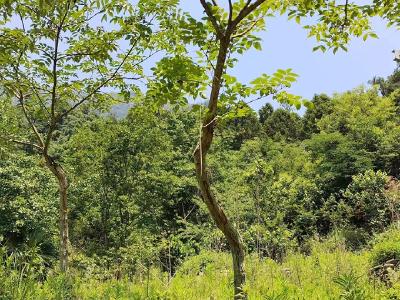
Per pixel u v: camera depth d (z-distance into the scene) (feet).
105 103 20.97
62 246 18.47
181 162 74.74
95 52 17.08
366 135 77.20
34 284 11.94
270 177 54.29
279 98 10.61
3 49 13.98
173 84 10.61
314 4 11.92
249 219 43.52
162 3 15.79
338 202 64.54
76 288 14.40
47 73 17.60
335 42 13.39
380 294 13.93
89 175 65.05
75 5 14.90
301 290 14.43
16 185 47.01
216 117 10.33
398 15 12.38
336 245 26.63
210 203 10.83
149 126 65.10
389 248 22.35
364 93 90.94
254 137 111.86
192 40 10.66
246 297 10.84
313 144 82.69
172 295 14.17
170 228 69.15
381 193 55.26
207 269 18.20
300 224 57.98
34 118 20.79
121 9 15.64
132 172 66.49
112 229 63.82
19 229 46.09
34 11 14.37
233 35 11.19
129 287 14.93
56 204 52.34
